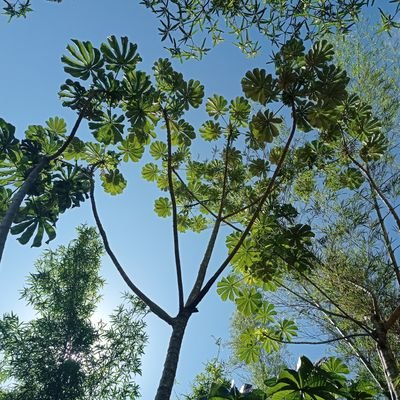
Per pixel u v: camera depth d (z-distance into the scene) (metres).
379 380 5.51
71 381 7.61
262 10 4.30
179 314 3.79
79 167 5.29
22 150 4.95
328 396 3.71
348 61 6.59
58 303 8.59
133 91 5.00
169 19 4.31
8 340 7.92
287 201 5.97
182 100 5.56
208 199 6.17
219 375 8.15
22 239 5.08
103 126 5.16
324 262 5.60
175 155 6.16
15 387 7.70
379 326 5.20
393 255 5.49
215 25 4.54
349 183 6.23
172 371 3.35
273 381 3.89
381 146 6.00
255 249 5.66
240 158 6.07
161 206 6.39
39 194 5.06
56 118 5.79
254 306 5.83
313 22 4.34
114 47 4.79
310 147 6.06
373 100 6.36
